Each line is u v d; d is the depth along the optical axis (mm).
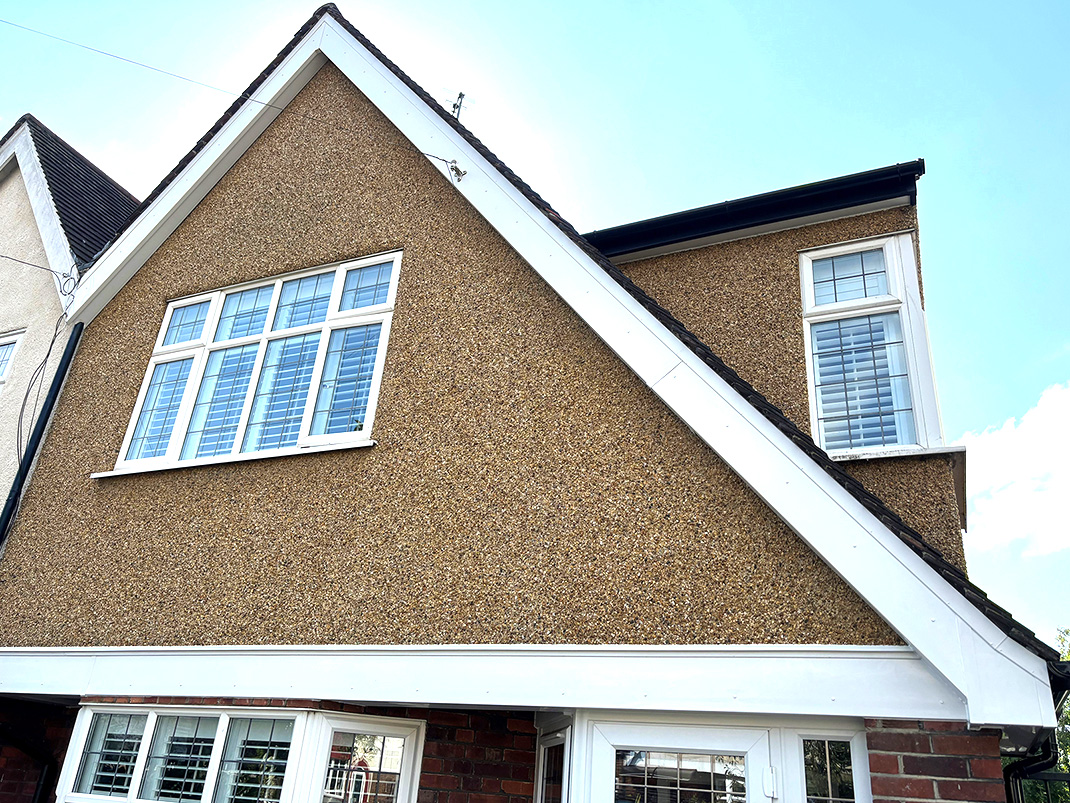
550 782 5727
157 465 7402
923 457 5516
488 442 5977
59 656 6785
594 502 5344
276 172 8828
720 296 6949
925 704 3984
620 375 5699
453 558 5633
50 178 10922
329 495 6410
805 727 4348
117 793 6203
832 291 6648
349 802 5723
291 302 7926
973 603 3979
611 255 7512
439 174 7609
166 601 6629
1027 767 5039
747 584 4664
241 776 5816
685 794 4473
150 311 8711
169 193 9109
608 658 4766
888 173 6406
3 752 7695
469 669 5109
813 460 4605
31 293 9930
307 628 5906
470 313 6672
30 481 8125
